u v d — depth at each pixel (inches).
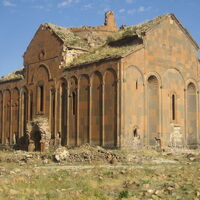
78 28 1991.9
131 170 976.9
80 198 703.7
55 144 1615.4
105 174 938.1
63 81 1628.9
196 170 1001.5
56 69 1669.5
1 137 1956.2
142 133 1435.8
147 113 1462.8
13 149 1833.2
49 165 1152.2
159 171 985.5
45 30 1768.0
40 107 1750.7
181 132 1600.6
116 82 1384.1
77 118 1531.7
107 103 1412.4
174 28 1619.1
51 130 1657.2
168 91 1562.5
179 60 1626.5
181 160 1255.5
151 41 1507.1
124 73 1385.3
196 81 1700.3
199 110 1695.4
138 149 1392.7
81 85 1535.4
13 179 845.8
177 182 853.8
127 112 1385.3
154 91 1524.4
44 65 1738.4
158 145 1491.1
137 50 1443.2
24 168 1042.1
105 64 1437.0
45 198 705.0
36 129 1632.6
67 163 1192.2
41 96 1752.0
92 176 918.4
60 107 1627.7
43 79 1738.4
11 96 1924.2
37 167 1073.5
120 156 1184.2
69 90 1589.6
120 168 1027.3
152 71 1499.8
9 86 1942.7
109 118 1400.1
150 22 1582.2
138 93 1437.0
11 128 1898.4
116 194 753.0
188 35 1674.5
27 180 847.7
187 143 1624.0
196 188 794.2
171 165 1114.7
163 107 1531.7
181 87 1627.7
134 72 1428.4
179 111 1605.6
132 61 1421.0
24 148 1753.2
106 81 1427.2
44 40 1764.3
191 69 1681.8
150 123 1485.0
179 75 1622.8
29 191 752.3
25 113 1829.5
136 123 1416.1
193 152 1508.4
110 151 1241.4
